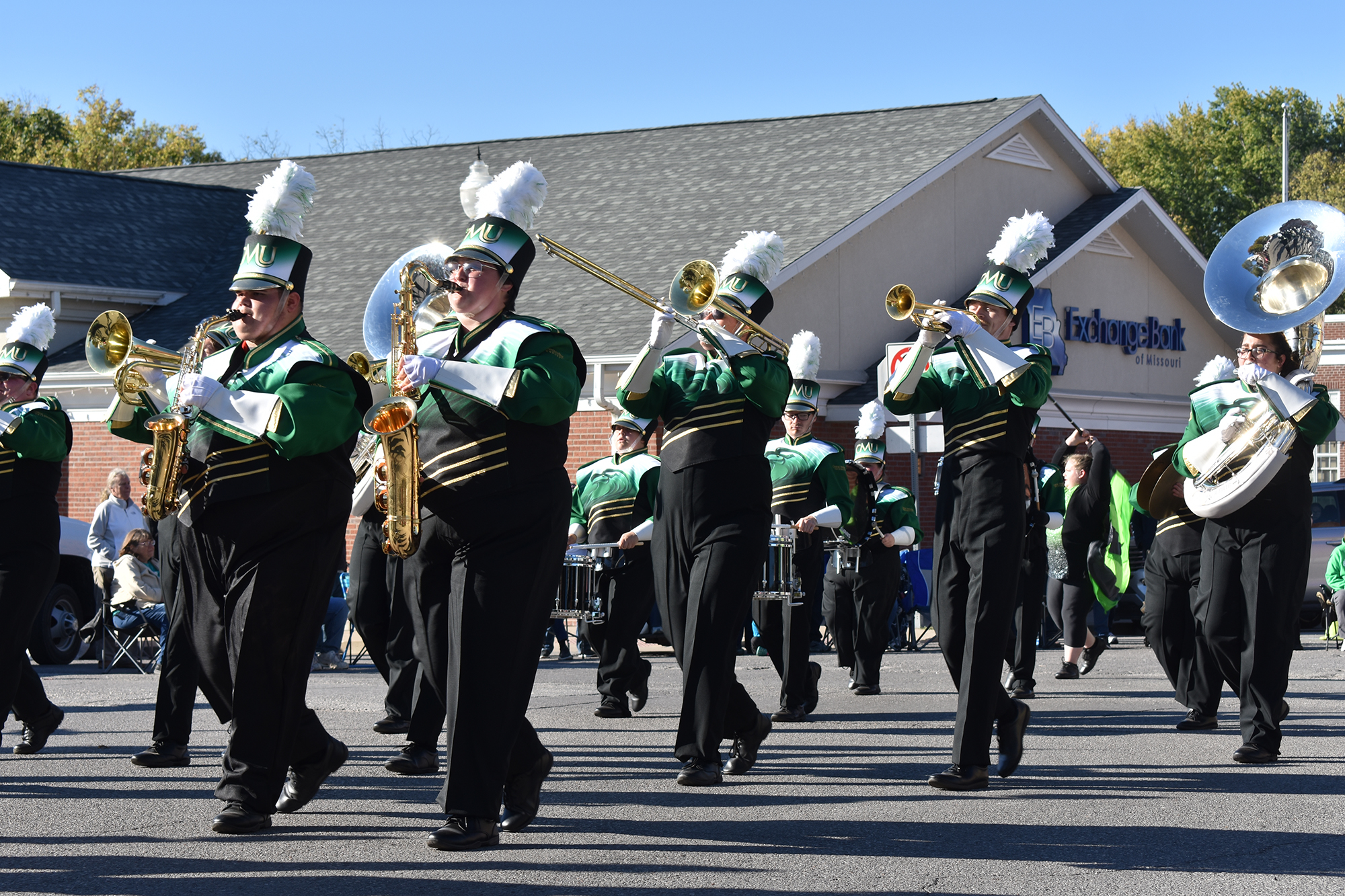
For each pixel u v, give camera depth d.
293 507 5.92
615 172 26.59
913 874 5.51
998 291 7.34
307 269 6.26
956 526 7.12
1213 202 69.88
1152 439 28.03
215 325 6.71
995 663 7.11
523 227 6.06
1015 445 7.05
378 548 9.02
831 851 5.88
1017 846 6.00
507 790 6.14
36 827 6.32
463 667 5.69
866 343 23.61
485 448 5.69
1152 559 9.65
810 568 10.16
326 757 6.46
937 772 7.80
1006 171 26.12
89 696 11.95
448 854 5.78
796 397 10.30
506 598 5.68
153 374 6.45
